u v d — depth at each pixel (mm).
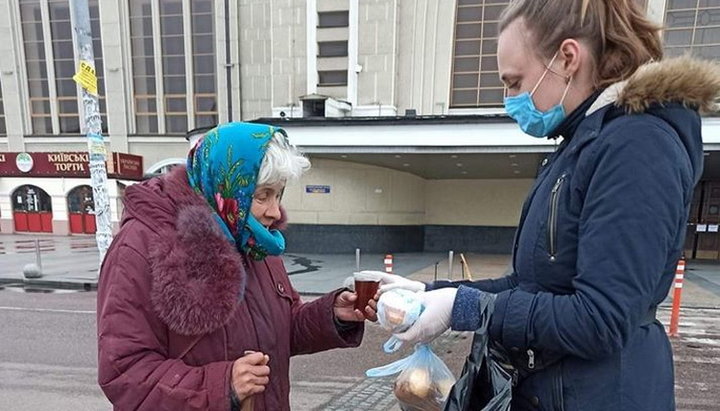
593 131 1074
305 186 13773
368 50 15531
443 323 1183
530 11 1141
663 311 7656
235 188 1317
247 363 1188
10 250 14961
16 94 20328
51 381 4359
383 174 14203
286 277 1705
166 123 19703
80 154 19266
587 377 1091
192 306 1182
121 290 1188
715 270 12578
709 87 1012
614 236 960
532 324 1038
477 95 15656
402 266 12219
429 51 15555
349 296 1645
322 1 15758
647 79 998
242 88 17734
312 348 1710
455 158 12320
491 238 16438
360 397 3977
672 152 978
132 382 1148
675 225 980
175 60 19297
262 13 17141
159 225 1258
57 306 7617
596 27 1082
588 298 971
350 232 13945
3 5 20000
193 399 1132
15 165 19625
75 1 7672
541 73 1153
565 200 1107
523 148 10914
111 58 19297
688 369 4824
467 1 15445
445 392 1529
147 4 19125
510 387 1116
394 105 15625
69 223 19672
